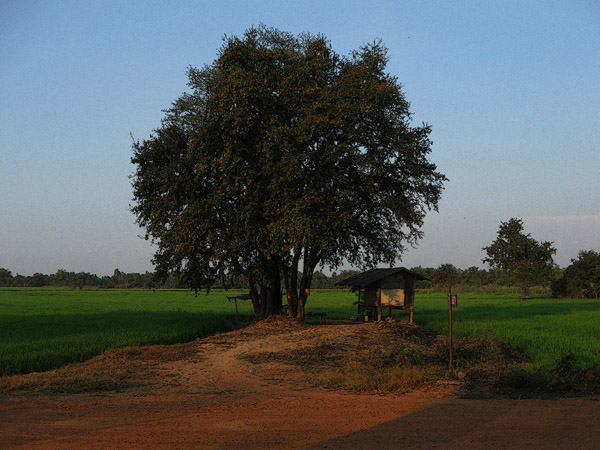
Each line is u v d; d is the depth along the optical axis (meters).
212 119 29.78
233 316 44.75
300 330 28.81
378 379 15.32
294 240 27.55
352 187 31.83
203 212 29.36
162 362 19.66
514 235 90.12
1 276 199.75
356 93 29.62
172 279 173.00
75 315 46.47
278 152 29.00
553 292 97.25
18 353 20.41
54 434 9.69
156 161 33.22
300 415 11.32
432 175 33.84
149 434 9.70
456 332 30.12
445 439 9.41
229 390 14.74
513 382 14.85
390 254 35.31
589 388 14.68
